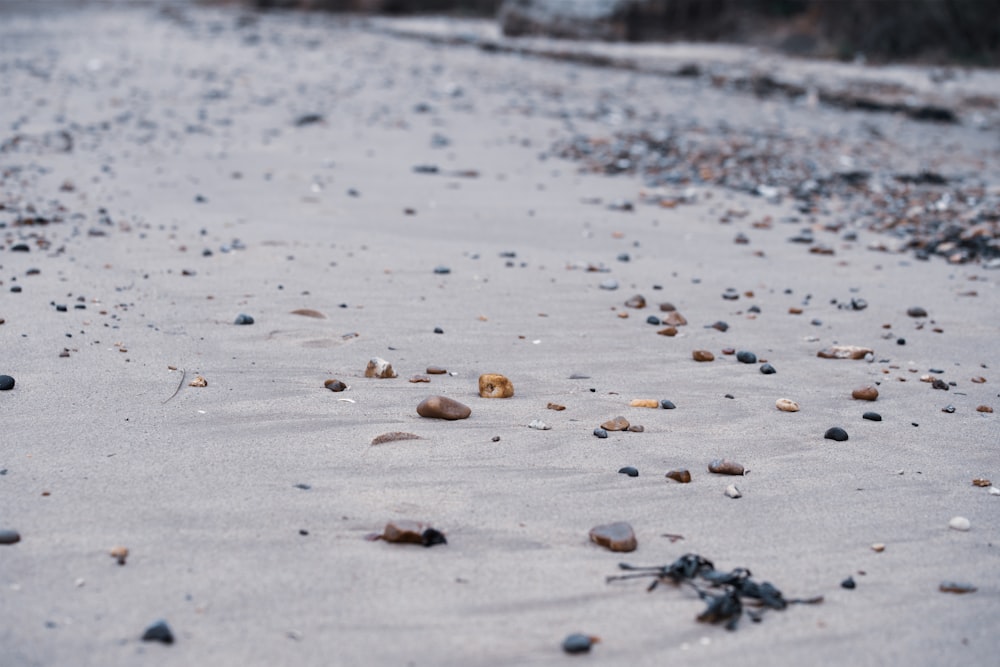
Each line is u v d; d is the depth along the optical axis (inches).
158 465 87.2
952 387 100.3
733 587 80.2
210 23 330.6
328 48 281.3
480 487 86.7
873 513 86.0
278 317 106.6
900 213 147.3
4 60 243.1
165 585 79.4
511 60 283.4
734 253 126.6
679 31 333.4
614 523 83.7
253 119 191.9
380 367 97.7
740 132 202.7
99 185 141.2
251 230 126.4
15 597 78.4
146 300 108.7
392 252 122.3
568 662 76.7
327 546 82.0
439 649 77.0
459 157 170.2
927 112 245.0
